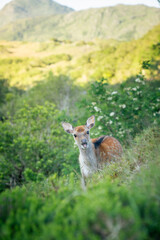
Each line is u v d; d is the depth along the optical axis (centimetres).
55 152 1873
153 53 1557
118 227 342
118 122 1452
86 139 1139
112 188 440
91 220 358
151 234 362
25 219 401
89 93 1544
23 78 6594
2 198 495
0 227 411
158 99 1377
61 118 1686
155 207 375
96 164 1164
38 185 881
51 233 351
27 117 2236
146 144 980
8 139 1931
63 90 3684
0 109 3562
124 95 1471
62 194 512
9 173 1883
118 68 3850
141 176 568
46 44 16675
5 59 10431
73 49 12756
